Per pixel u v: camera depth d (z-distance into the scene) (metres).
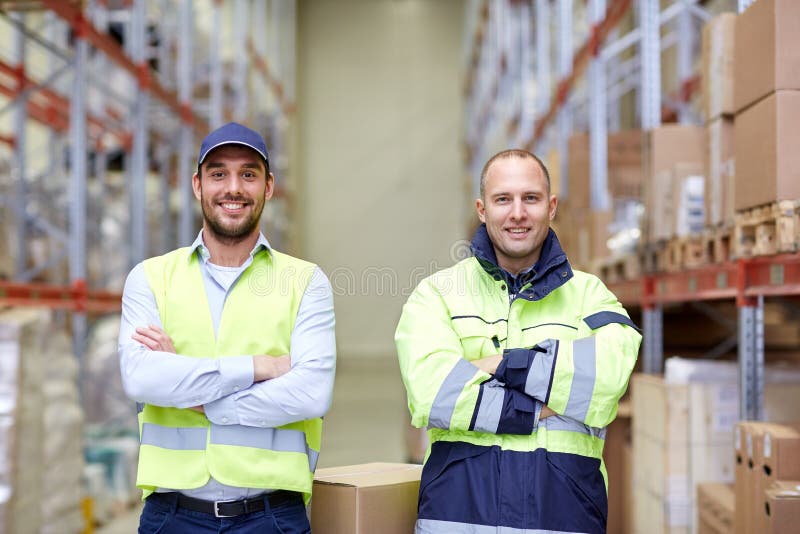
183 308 2.60
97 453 7.06
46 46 7.20
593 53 7.54
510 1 12.91
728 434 4.59
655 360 5.83
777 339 6.58
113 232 10.42
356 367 21.50
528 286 2.58
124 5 10.83
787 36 3.54
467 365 2.45
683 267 4.92
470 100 21.42
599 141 7.45
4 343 4.97
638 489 5.16
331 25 23.23
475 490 2.39
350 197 22.98
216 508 2.47
